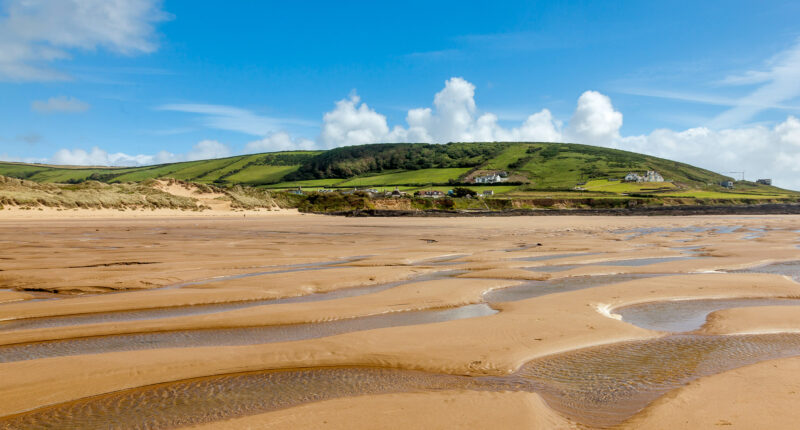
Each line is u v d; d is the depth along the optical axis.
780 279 17.34
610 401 6.73
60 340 10.23
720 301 14.00
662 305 13.46
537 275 19.08
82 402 6.88
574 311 12.43
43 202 68.69
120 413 6.50
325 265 22.70
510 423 5.94
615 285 16.20
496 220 84.06
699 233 45.12
